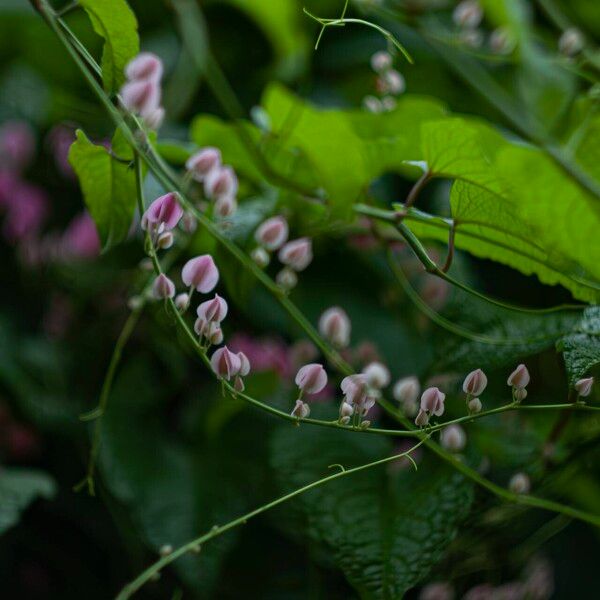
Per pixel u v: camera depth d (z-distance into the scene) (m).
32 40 0.92
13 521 0.69
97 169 0.62
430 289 0.73
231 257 0.68
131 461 0.73
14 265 0.85
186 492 0.72
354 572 0.62
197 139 0.72
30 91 0.91
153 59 0.60
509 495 0.63
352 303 0.75
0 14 0.90
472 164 0.61
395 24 0.86
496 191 0.61
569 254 0.63
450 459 0.63
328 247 0.76
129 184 0.63
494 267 0.79
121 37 0.61
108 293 0.80
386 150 0.67
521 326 0.64
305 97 0.85
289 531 0.69
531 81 0.79
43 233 0.86
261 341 0.75
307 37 0.88
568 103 0.75
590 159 0.71
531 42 0.83
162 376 0.77
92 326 0.80
